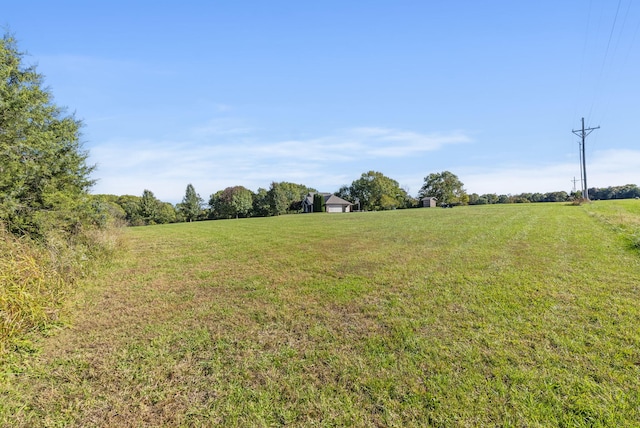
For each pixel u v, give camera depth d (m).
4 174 7.47
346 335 4.35
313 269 8.23
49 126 9.72
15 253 5.41
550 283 6.07
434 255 9.25
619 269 6.79
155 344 4.29
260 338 4.38
